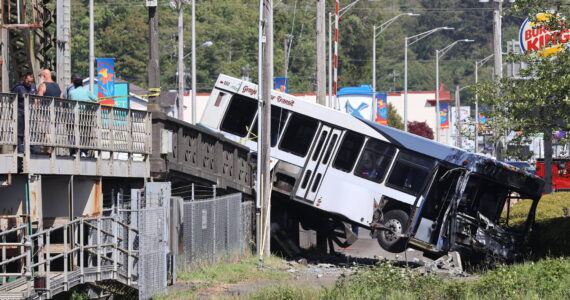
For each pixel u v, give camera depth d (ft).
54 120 162.30
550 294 167.73
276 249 286.46
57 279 154.81
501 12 304.50
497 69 303.68
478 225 255.09
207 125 288.71
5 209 160.04
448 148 259.60
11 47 232.12
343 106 580.71
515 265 214.07
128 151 189.57
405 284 182.91
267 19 261.03
